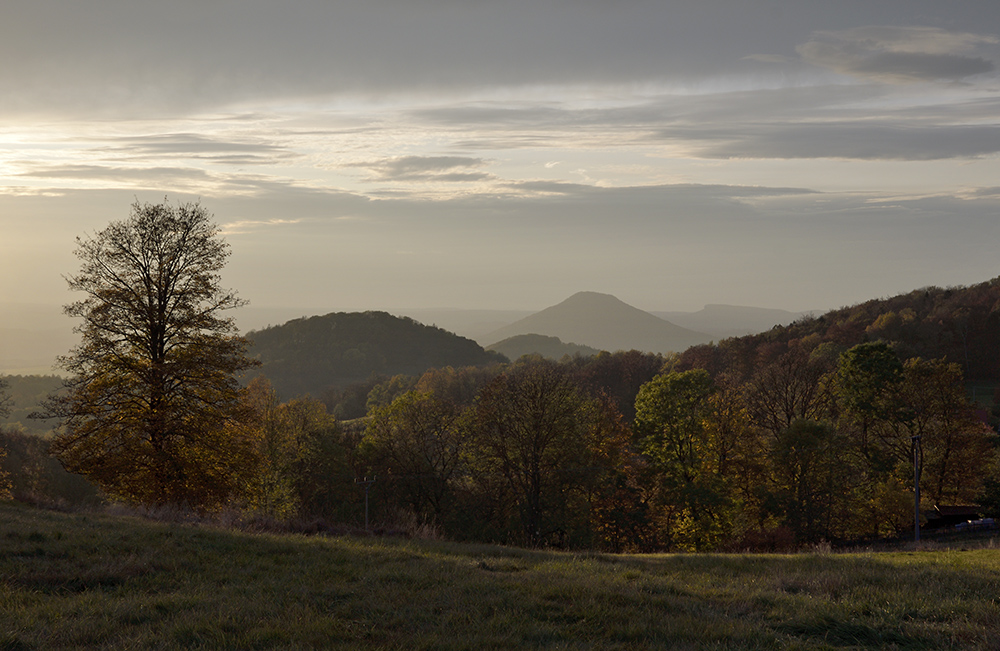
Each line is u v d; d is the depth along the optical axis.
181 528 14.84
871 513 41.03
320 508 49.06
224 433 28.28
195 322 28.00
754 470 43.09
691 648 7.24
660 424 44.06
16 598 8.34
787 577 12.19
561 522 39.44
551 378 41.25
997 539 31.27
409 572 11.19
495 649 7.13
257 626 7.57
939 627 8.23
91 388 26.19
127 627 7.41
